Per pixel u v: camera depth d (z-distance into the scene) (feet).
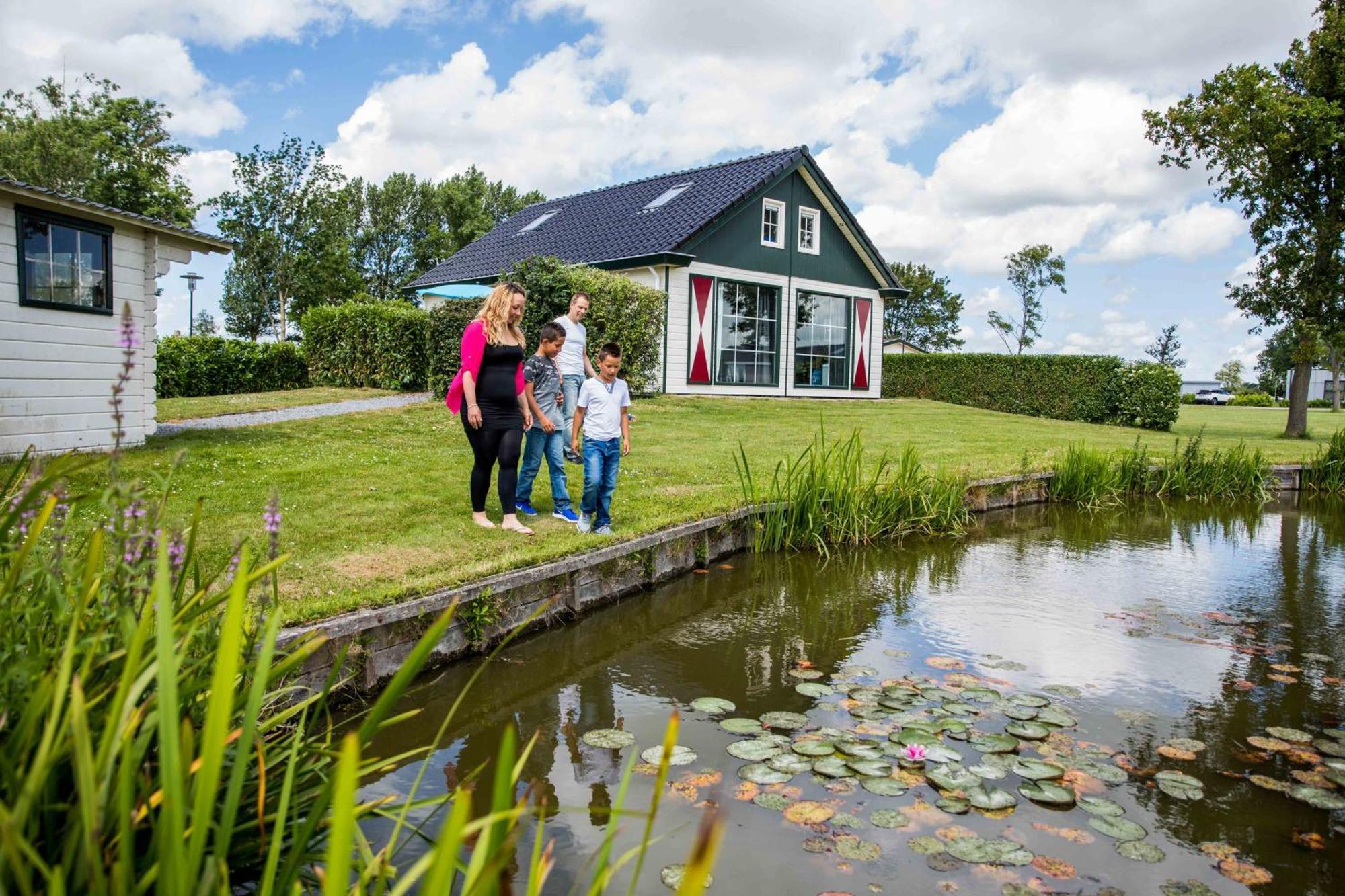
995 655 14.43
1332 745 10.74
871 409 53.62
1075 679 13.23
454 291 50.85
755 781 9.48
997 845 8.14
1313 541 26.23
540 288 41.45
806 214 59.41
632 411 41.86
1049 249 99.91
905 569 21.22
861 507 24.40
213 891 3.74
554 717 11.48
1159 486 36.63
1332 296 53.06
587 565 16.44
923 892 7.36
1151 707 12.03
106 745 3.72
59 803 4.50
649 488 23.56
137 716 4.44
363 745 3.48
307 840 4.47
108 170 93.40
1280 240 54.24
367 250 137.39
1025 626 16.29
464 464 25.36
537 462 19.53
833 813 8.75
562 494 19.47
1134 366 59.62
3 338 22.72
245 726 3.83
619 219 60.18
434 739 10.71
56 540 6.15
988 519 29.09
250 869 5.74
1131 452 36.83
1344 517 31.53
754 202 55.67
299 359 64.08
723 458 29.43
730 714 11.60
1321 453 40.11
